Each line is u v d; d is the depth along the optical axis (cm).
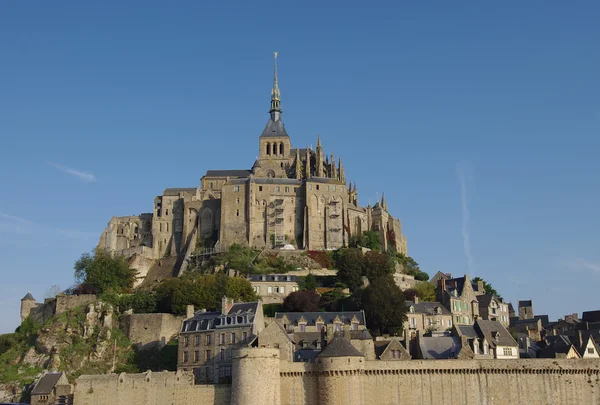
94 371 16100
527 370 13425
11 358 17225
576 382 13538
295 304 18062
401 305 17212
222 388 13050
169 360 16062
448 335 15225
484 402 13175
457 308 19375
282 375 12875
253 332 14200
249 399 12294
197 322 15000
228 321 14588
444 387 13138
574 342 16062
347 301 18038
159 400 13262
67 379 14762
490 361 13362
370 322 17025
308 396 12812
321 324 15962
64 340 17100
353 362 12762
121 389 13512
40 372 16312
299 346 14512
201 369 14488
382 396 12900
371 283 18375
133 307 18350
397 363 13050
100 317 17600
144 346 16900
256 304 15100
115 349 16762
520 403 13275
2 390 15838
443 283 19675
